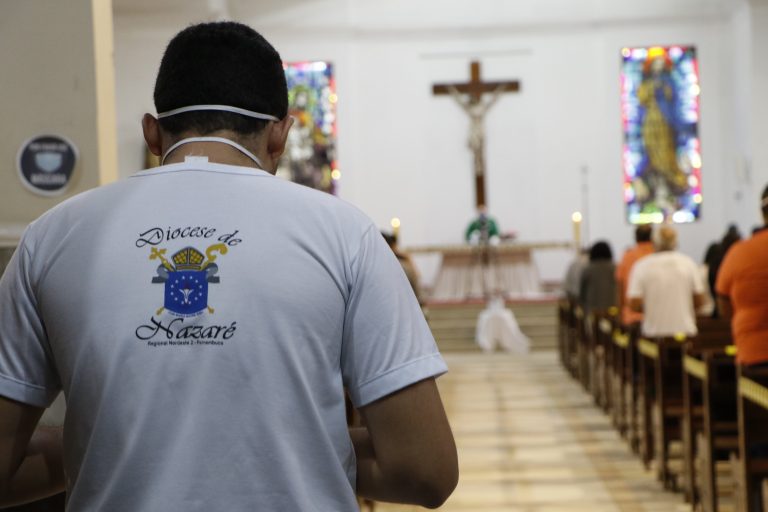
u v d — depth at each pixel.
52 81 4.20
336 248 1.77
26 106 4.20
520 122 20.80
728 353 5.98
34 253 1.80
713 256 10.58
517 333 17.69
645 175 20.56
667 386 7.34
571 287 14.60
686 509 6.76
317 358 1.72
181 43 1.87
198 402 1.68
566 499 7.15
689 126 20.47
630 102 20.59
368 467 1.83
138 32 16.59
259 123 1.87
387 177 20.83
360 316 1.77
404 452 1.76
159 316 1.70
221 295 1.70
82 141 4.22
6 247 3.77
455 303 19.11
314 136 20.48
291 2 19.95
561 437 9.64
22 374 1.79
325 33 20.33
